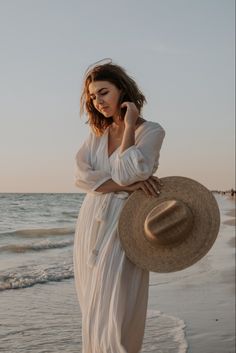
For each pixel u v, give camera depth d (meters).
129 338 3.13
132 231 3.16
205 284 7.89
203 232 3.19
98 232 3.23
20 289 6.77
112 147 3.31
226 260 10.43
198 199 3.22
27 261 8.52
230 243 13.51
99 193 3.26
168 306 6.43
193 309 6.31
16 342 4.72
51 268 8.18
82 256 3.29
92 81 3.28
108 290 3.07
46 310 5.83
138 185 3.18
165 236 3.12
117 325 3.00
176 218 3.13
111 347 2.99
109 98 3.25
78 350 4.66
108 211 3.23
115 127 3.34
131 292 3.13
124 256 3.13
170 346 4.81
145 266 3.13
